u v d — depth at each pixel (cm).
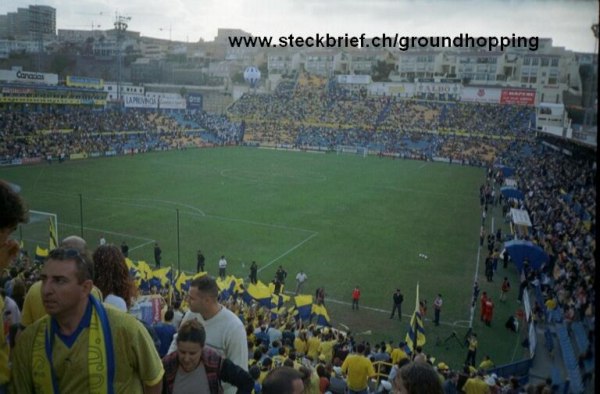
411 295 2558
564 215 3058
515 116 8188
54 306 333
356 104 9969
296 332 1683
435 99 9331
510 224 3894
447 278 2822
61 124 7206
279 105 10369
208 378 468
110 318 355
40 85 7081
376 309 2381
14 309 539
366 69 11294
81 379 343
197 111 9844
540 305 2111
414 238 3597
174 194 4753
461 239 3606
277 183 5562
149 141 8138
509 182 4809
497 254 3036
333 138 9269
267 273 2808
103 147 7219
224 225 3750
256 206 4403
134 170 6041
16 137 6462
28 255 2552
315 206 4500
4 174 5419
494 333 2152
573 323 1572
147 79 10875
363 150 8588
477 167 7325
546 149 6022
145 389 375
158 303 1219
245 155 7862
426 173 6619
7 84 6675
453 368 1858
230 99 11306
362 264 3011
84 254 353
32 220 3456
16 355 354
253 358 1178
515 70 8419
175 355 480
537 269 2591
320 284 2673
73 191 4706
